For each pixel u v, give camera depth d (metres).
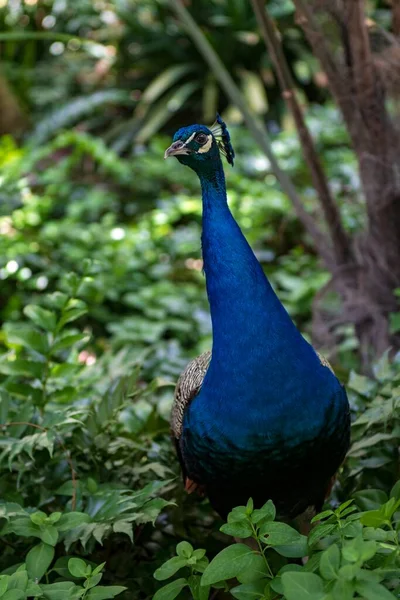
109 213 9.49
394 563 2.67
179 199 9.18
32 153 9.84
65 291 7.55
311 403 3.32
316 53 5.23
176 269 8.39
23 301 7.85
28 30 13.89
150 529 4.05
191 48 12.66
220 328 3.35
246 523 2.82
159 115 12.12
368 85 5.18
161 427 4.68
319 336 5.70
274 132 11.62
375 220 5.46
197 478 3.59
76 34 14.48
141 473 4.20
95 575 2.89
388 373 4.38
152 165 10.04
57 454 4.04
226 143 3.60
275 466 3.35
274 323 3.31
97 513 3.45
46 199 8.98
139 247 8.41
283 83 5.46
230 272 3.35
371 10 9.95
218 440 3.36
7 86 12.40
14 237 8.05
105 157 9.79
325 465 3.47
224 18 12.23
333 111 10.53
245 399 3.29
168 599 2.91
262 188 9.10
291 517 3.67
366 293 5.57
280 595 2.82
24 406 4.07
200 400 3.46
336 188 7.97
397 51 5.14
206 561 2.95
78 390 4.78
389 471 4.01
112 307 7.94
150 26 13.11
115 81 13.58
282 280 7.69
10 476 4.06
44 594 2.91
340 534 2.74
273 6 12.13
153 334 7.05
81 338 4.45
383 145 5.32
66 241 8.39
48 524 3.16
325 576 2.45
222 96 12.72
